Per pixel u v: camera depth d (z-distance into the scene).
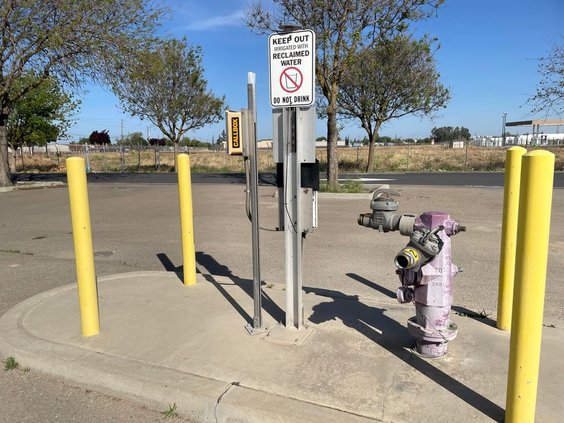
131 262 6.61
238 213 11.16
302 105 3.44
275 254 6.98
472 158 33.81
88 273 3.75
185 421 2.87
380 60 22.81
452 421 2.59
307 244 7.45
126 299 4.64
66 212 11.76
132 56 16.98
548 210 2.30
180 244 7.79
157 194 15.88
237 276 5.84
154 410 2.98
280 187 3.74
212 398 2.84
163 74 26.36
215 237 8.32
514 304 2.43
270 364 3.24
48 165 38.97
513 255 3.66
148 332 3.83
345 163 32.25
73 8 15.48
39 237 8.56
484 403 2.75
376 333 3.74
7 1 14.78
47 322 4.10
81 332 3.85
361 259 6.48
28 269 6.16
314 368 3.18
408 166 31.16
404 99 24.06
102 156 45.72
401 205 11.91
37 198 14.92
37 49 15.92
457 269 3.29
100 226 9.58
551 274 5.58
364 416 2.64
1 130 17.70
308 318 4.07
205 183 20.47
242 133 3.60
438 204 12.06
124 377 3.12
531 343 2.39
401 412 2.67
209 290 4.91
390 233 8.30
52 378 3.36
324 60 13.41
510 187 3.60
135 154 46.62
